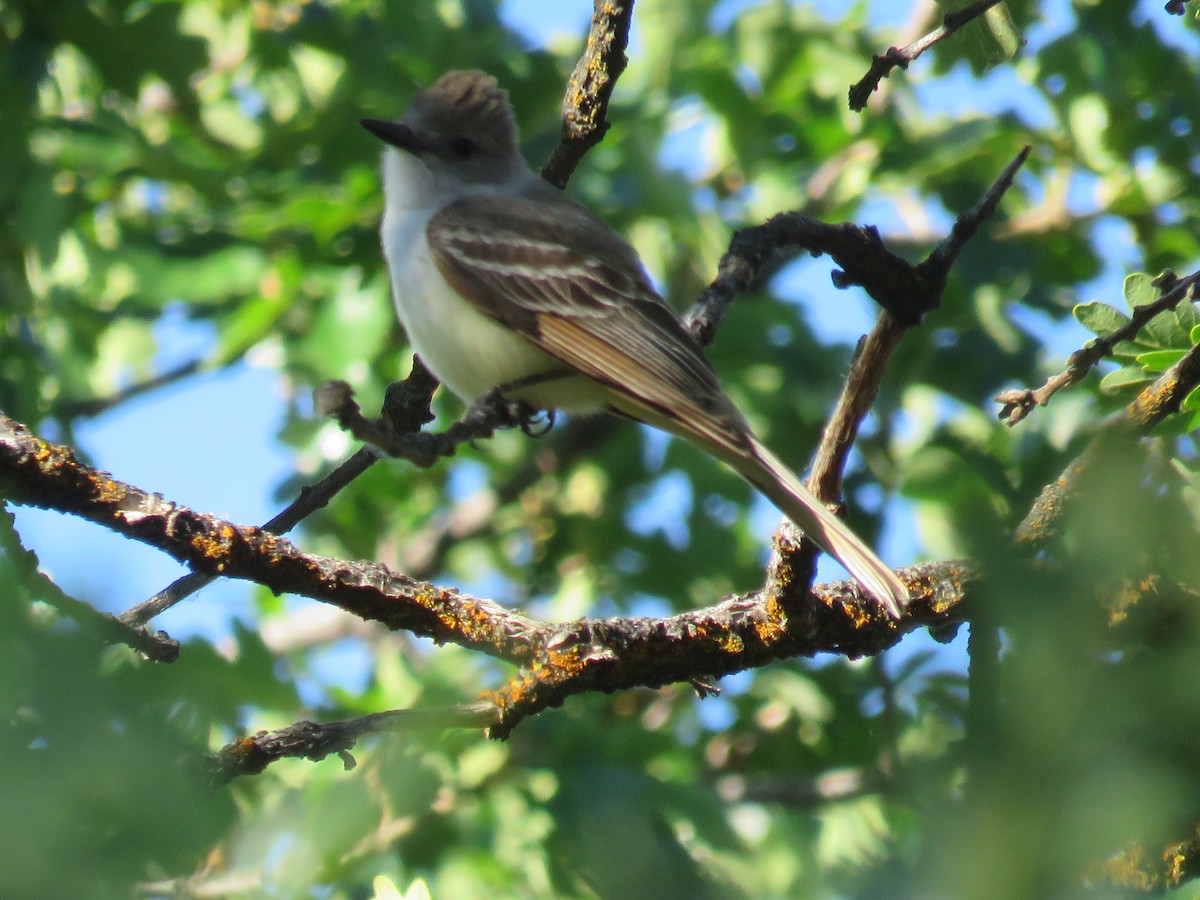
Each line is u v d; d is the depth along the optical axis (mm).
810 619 6547
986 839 2797
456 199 10070
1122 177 13500
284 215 13641
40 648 3184
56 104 14078
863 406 6492
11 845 2938
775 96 15461
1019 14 12383
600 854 7133
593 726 11656
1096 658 3000
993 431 11477
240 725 3881
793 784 12203
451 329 9312
